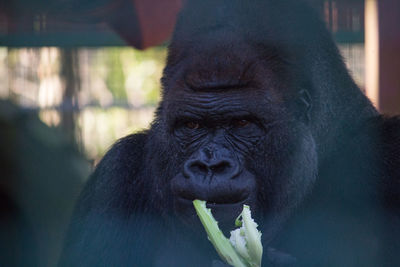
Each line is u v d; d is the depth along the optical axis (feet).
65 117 73.31
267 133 28.07
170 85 28.89
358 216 30.19
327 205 30.81
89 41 48.75
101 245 31.24
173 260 30.63
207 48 28.17
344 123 31.76
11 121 57.26
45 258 53.83
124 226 31.50
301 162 29.27
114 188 32.12
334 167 31.19
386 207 29.73
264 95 27.76
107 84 84.53
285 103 28.66
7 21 46.24
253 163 28.09
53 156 58.59
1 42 47.96
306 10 31.73
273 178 28.63
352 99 32.42
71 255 31.63
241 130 28.12
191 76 27.96
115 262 31.22
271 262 28.66
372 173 30.45
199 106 27.71
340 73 32.30
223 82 27.55
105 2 31.91
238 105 27.53
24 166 55.16
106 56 85.46
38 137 58.08
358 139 31.50
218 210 26.61
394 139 31.04
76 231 32.45
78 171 60.13
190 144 28.45
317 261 30.01
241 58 27.78
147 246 31.53
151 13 33.96
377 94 43.29
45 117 72.38
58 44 48.98
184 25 30.17
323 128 30.78
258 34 28.96
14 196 53.67
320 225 30.50
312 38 31.01
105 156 33.73
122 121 81.51
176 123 28.66
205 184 26.40
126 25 33.99
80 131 74.23
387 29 42.55
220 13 29.50
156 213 31.42
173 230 29.73
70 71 74.49
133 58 88.48
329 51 32.07
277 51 28.96
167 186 29.30
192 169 26.86
